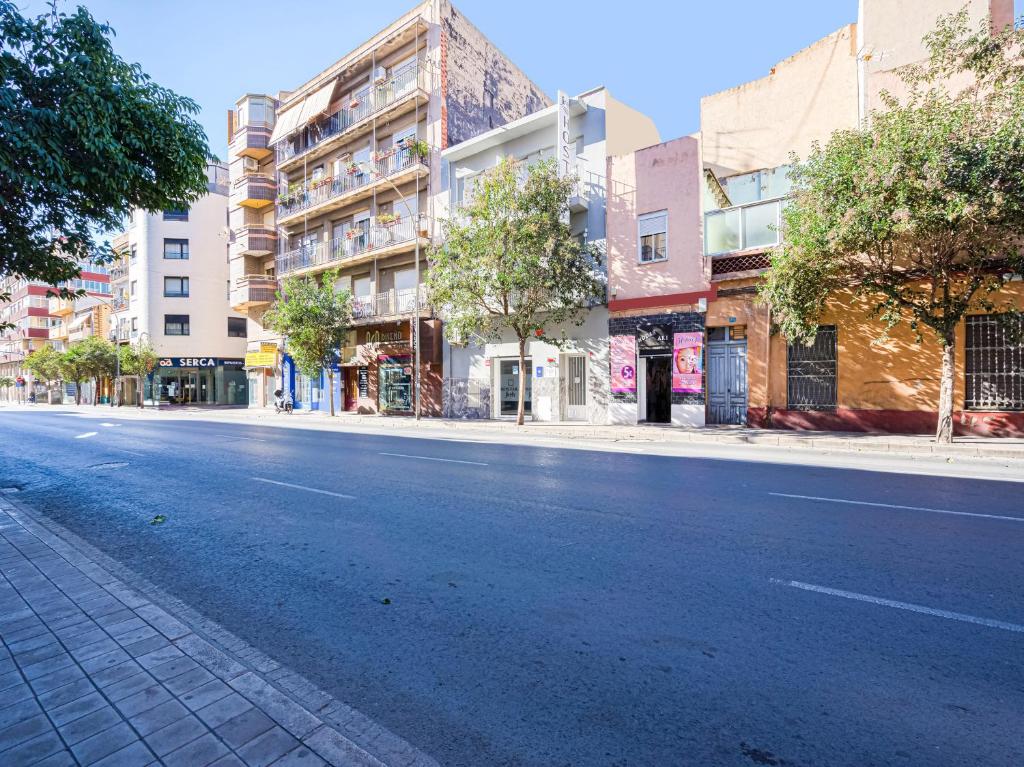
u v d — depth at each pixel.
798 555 4.74
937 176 9.88
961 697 2.68
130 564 4.91
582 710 2.63
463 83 25.84
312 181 30.41
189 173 6.89
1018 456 10.41
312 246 30.52
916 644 3.20
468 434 16.84
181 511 6.86
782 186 16.41
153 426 21.14
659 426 17.47
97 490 8.34
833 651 3.13
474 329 19.25
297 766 2.20
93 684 2.79
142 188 6.74
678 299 17.41
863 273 12.48
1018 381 12.82
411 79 26.00
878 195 10.42
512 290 17.59
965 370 13.40
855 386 14.71
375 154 26.72
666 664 3.03
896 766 2.21
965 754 2.28
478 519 6.08
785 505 6.57
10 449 13.77
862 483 7.99
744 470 9.23
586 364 19.89
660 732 2.46
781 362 15.80
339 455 11.61
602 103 19.61
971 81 13.20
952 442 11.70
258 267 34.69
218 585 4.36
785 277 12.55
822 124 15.78
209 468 10.17
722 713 2.59
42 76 5.62
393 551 5.05
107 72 6.01
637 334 18.34
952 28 11.21
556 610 3.73
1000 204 9.87
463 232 17.77
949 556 4.70
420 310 24.52
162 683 2.80
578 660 3.09
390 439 15.19
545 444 13.62
